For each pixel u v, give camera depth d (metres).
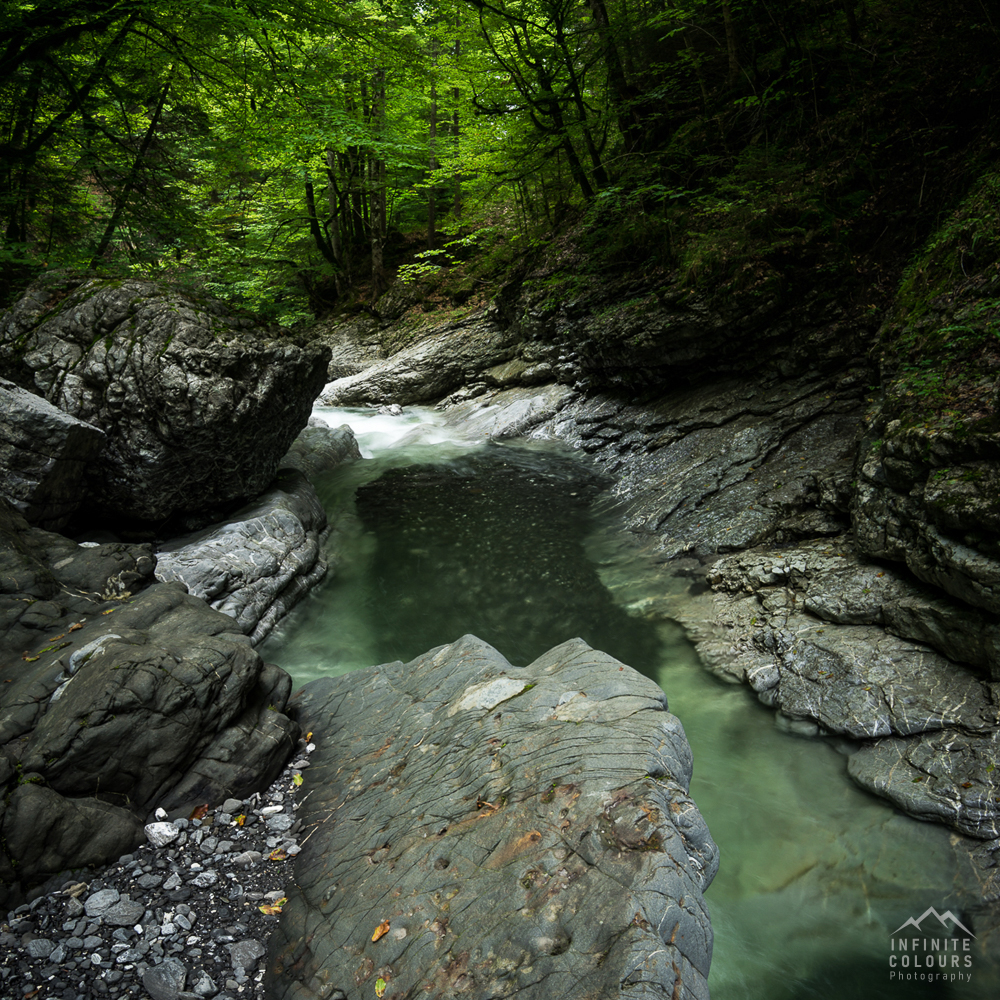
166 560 5.58
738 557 6.20
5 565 4.28
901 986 3.01
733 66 10.12
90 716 3.31
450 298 17.83
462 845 2.75
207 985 2.61
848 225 8.00
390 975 2.43
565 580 6.70
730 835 3.82
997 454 4.23
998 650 4.01
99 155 10.38
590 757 2.83
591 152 12.27
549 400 11.89
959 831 3.55
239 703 3.82
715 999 3.02
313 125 10.65
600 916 2.21
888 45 8.52
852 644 4.73
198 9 8.30
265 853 3.29
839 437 7.16
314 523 7.52
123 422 5.83
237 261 19.92
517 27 12.52
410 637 5.90
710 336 8.83
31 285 6.36
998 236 5.33
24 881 2.95
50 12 8.39
